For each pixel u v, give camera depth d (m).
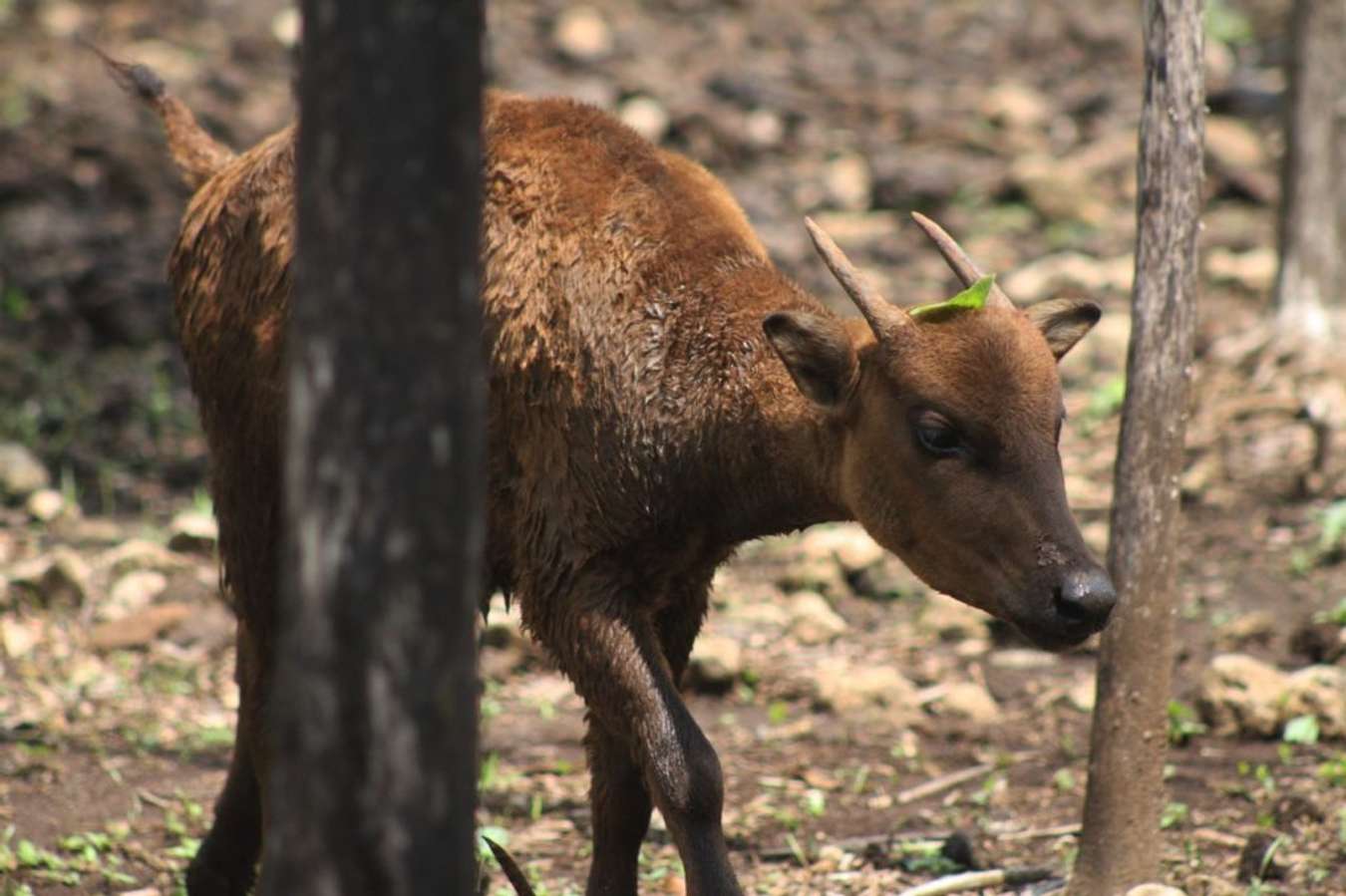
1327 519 14.80
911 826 10.83
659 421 8.57
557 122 9.24
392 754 4.87
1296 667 13.08
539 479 8.70
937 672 13.43
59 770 11.59
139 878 10.28
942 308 8.12
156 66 26.12
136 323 19.56
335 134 4.86
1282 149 18.34
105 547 15.23
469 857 5.04
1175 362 8.77
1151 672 8.95
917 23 30.41
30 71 25.59
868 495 8.27
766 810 11.08
